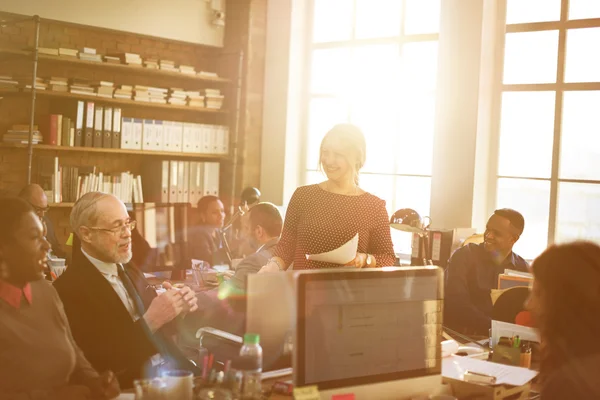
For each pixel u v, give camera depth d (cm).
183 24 673
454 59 579
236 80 697
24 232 193
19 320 199
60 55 584
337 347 186
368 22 671
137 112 663
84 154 630
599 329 161
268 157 712
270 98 711
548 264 168
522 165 575
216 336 245
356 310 190
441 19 584
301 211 293
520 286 308
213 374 204
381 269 196
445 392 211
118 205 255
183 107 668
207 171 684
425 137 634
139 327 244
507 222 386
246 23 695
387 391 195
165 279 446
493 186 588
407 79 645
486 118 581
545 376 171
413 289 202
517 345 254
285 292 207
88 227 250
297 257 289
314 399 180
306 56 712
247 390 191
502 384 208
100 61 608
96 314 241
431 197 591
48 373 201
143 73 654
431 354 205
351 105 681
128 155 660
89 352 239
